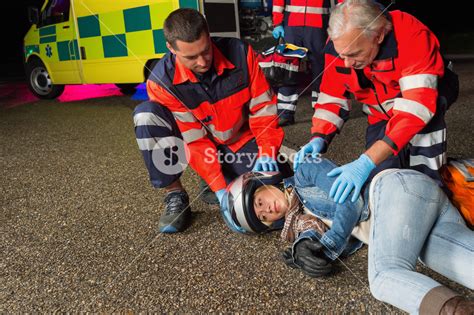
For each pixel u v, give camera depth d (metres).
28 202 2.51
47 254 1.87
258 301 1.43
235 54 1.89
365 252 1.68
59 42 5.67
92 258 1.80
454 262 1.28
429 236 1.38
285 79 3.45
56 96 6.39
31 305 1.51
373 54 1.48
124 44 4.74
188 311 1.41
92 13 5.00
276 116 2.01
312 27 3.44
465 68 6.73
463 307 1.02
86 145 3.71
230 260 1.69
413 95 1.46
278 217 1.73
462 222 1.38
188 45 1.57
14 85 8.51
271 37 4.73
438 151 1.59
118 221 2.14
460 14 13.70
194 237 1.91
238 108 1.94
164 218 1.94
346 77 1.73
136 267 1.70
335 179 1.54
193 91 1.86
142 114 1.86
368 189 1.51
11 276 1.71
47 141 3.95
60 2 5.53
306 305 1.38
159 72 1.88
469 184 1.52
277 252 1.72
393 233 1.29
